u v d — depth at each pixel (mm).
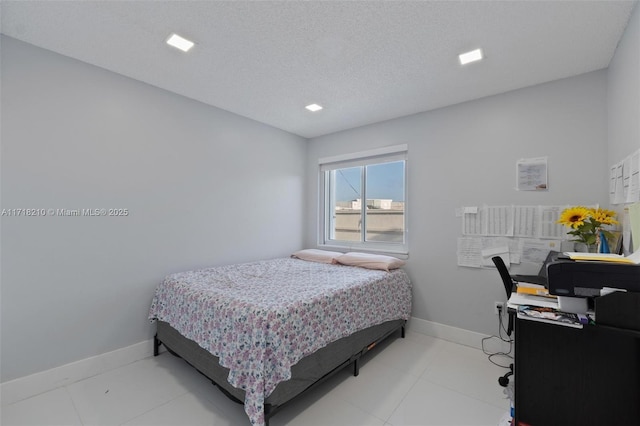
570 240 2064
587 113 2211
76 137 2104
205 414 1740
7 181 1837
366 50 1960
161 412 1753
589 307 1135
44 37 1852
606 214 1798
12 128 1854
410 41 1854
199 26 1728
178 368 2258
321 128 3662
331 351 1963
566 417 1108
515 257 2484
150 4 1549
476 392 1978
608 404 1052
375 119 3307
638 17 1477
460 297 2775
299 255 3547
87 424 1640
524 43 1860
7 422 1645
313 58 2072
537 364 1155
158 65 2189
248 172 3307
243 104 2914
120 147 2318
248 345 1571
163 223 2576
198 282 2283
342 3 1522
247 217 3297
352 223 3764
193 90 2607
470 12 1580
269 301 1780
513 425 1286
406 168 3178
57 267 2018
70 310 2068
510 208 2521
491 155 2627
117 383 2049
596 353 1067
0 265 1812
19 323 1871
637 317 980
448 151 2869
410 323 3080
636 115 1537
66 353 2045
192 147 2789
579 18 1617
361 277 2520
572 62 2078
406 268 3133
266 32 1776
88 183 2156
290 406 1832
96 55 2057
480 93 2602
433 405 1844
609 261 1145
